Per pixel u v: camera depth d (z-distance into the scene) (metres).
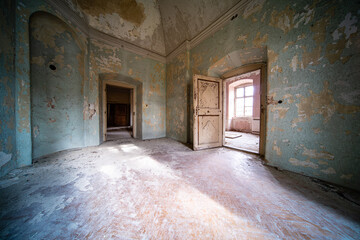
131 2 3.48
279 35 2.04
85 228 0.99
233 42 2.69
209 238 0.92
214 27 3.07
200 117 3.21
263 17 2.21
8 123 1.86
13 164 1.97
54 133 2.83
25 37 2.08
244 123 6.45
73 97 3.15
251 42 2.39
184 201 1.31
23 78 2.07
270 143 2.22
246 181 1.71
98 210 1.18
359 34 1.42
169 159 2.53
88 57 3.37
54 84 2.78
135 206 1.24
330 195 1.41
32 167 2.09
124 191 1.47
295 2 1.86
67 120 3.06
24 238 0.90
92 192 1.45
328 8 1.59
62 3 2.59
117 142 4.06
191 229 1.00
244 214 1.15
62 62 2.89
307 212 1.17
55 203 1.26
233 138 4.70
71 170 2.00
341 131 1.57
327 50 1.63
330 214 1.14
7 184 1.58
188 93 3.97
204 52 3.42
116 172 1.95
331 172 1.65
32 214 1.11
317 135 1.75
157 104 4.79
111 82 4.30
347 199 1.34
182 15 3.54
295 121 1.93
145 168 2.10
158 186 1.58
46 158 2.50
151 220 1.08
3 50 1.76
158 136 4.86
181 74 4.16
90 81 3.44
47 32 2.58
